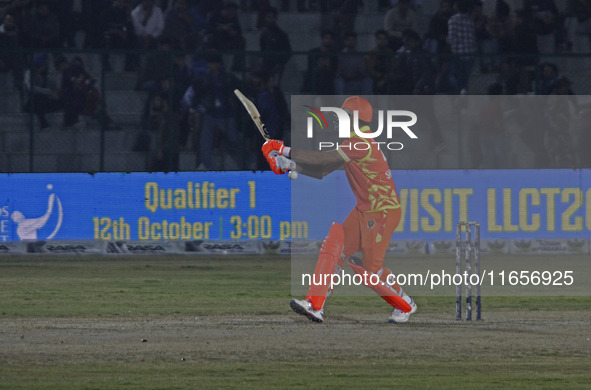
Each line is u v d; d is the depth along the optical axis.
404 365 28.36
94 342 32.62
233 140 71.50
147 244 66.44
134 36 79.00
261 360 29.09
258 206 66.75
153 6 79.44
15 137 72.06
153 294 47.50
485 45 80.38
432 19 80.81
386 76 72.31
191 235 66.69
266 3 83.81
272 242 67.00
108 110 73.31
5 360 29.03
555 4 82.69
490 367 28.14
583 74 73.44
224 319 38.84
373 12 84.38
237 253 66.88
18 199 65.75
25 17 78.25
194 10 80.50
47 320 38.38
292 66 76.50
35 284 51.34
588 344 32.38
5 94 72.44
